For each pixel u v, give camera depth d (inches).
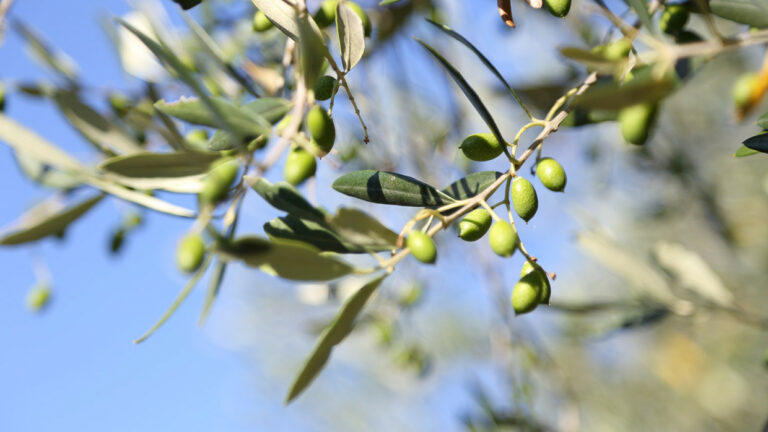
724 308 42.9
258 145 31.5
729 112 70.4
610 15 30.6
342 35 31.1
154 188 29.3
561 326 73.4
